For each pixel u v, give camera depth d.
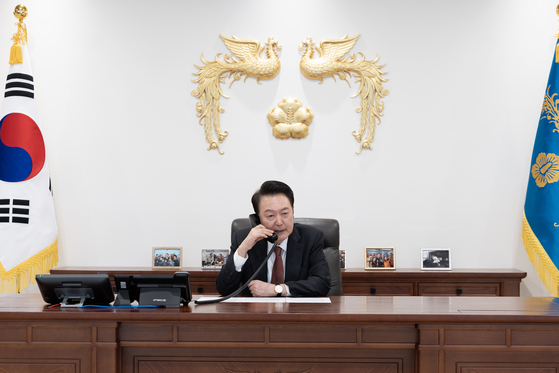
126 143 3.56
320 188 3.54
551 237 2.99
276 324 1.52
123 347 1.56
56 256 3.29
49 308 1.62
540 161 3.09
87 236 3.53
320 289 2.02
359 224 3.52
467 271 3.22
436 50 3.53
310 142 3.55
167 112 3.57
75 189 3.54
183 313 1.51
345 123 3.55
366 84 3.53
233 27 3.58
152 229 3.54
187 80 3.57
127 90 3.57
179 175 3.55
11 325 1.54
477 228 3.48
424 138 3.52
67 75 3.57
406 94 3.53
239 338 1.52
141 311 1.54
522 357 1.50
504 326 1.50
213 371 1.55
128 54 3.58
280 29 3.57
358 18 3.55
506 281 3.13
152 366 1.56
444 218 3.49
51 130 3.55
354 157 3.54
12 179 3.15
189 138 3.56
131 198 3.55
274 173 3.55
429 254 3.37
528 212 3.13
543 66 3.48
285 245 2.17
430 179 3.51
